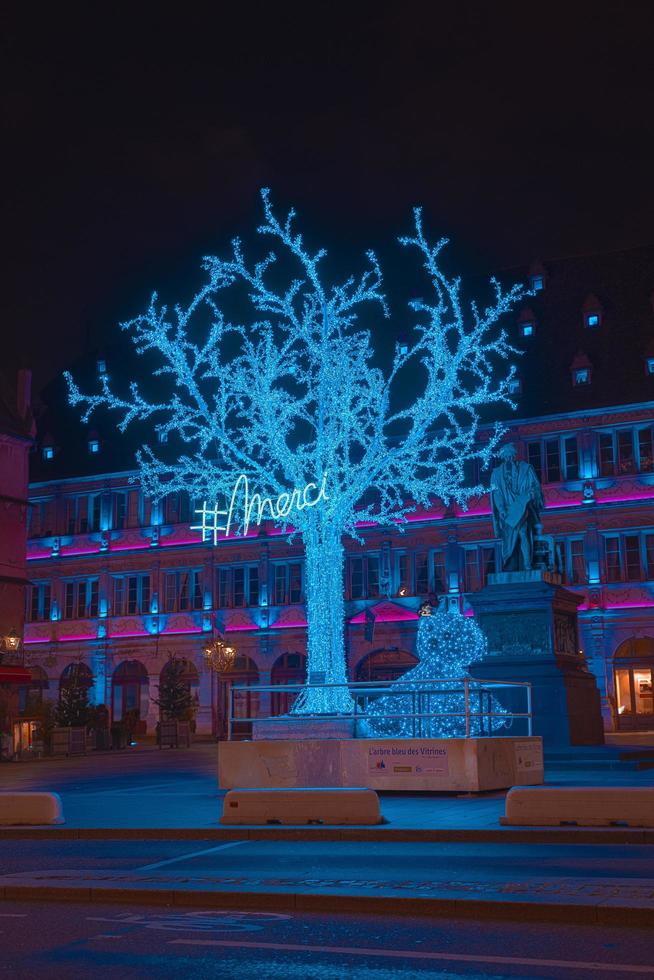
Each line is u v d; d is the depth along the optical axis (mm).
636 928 7461
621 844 11391
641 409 52000
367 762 15688
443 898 8109
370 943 7168
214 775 25016
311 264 32219
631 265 58281
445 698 22250
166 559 62375
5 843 12945
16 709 43531
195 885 9102
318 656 28719
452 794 15680
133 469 63750
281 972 6426
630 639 51031
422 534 55906
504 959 6613
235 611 60250
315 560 29453
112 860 11125
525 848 11242
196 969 6531
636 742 34000
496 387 55750
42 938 7508
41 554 65938
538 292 58906
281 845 12031
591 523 52219
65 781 24266
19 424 50656
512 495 23859
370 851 11297
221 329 35562
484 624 23078
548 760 20531
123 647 62781
